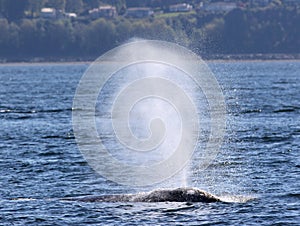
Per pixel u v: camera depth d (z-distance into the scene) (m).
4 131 148.88
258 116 174.50
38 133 145.12
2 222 73.50
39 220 74.00
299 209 77.50
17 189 89.19
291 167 101.94
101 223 72.75
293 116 174.00
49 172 100.50
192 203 79.56
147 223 72.62
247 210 77.06
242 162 107.38
